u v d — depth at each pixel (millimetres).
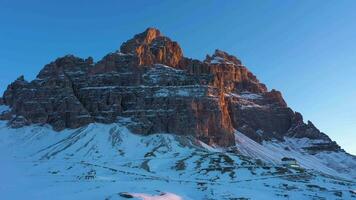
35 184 193500
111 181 196250
